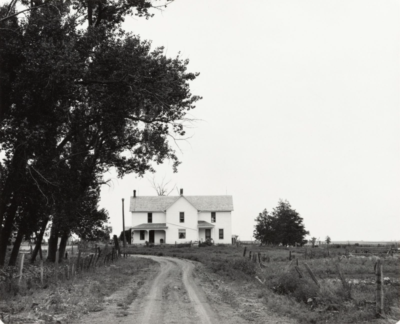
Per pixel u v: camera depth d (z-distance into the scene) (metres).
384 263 30.38
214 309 14.72
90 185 35.69
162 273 29.33
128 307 15.04
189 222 81.31
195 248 69.00
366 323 12.04
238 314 13.80
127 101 24.03
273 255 43.97
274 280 20.47
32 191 24.16
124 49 23.39
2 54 21.70
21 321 12.37
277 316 13.50
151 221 83.75
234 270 27.91
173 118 27.95
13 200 24.72
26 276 20.83
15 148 22.36
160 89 24.53
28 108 22.58
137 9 25.69
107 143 35.00
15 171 23.17
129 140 34.94
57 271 22.80
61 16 23.33
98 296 17.12
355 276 23.14
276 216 83.00
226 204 84.56
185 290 19.94
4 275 19.97
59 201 25.72
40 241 34.72
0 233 23.44
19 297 16.42
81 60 23.20
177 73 25.94
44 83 21.66
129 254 59.69
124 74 23.42
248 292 18.97
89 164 34.25
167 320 12.77
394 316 12.82
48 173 23.94
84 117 25.48
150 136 32.75
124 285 21.86
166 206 84.50
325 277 22.36
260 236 85.00
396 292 15.33
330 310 13.92
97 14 26.64
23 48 21.89
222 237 83.06
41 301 15.48
